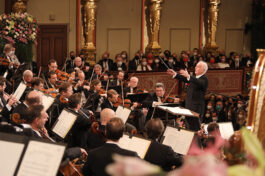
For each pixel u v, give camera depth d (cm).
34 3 1614
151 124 492
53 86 991
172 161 468
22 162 320
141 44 1802
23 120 484
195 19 1908
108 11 1773
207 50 1914
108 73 1421
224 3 1975
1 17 1109
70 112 567
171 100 891
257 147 174
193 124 778
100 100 920
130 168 149
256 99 363
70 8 1648
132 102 886
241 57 2006
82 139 612
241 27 1997
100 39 1770
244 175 157
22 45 1129
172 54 1886
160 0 1778
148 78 1498
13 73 1035
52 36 1645
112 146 393
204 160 154
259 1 1948
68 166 440
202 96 859
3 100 713
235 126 1071
